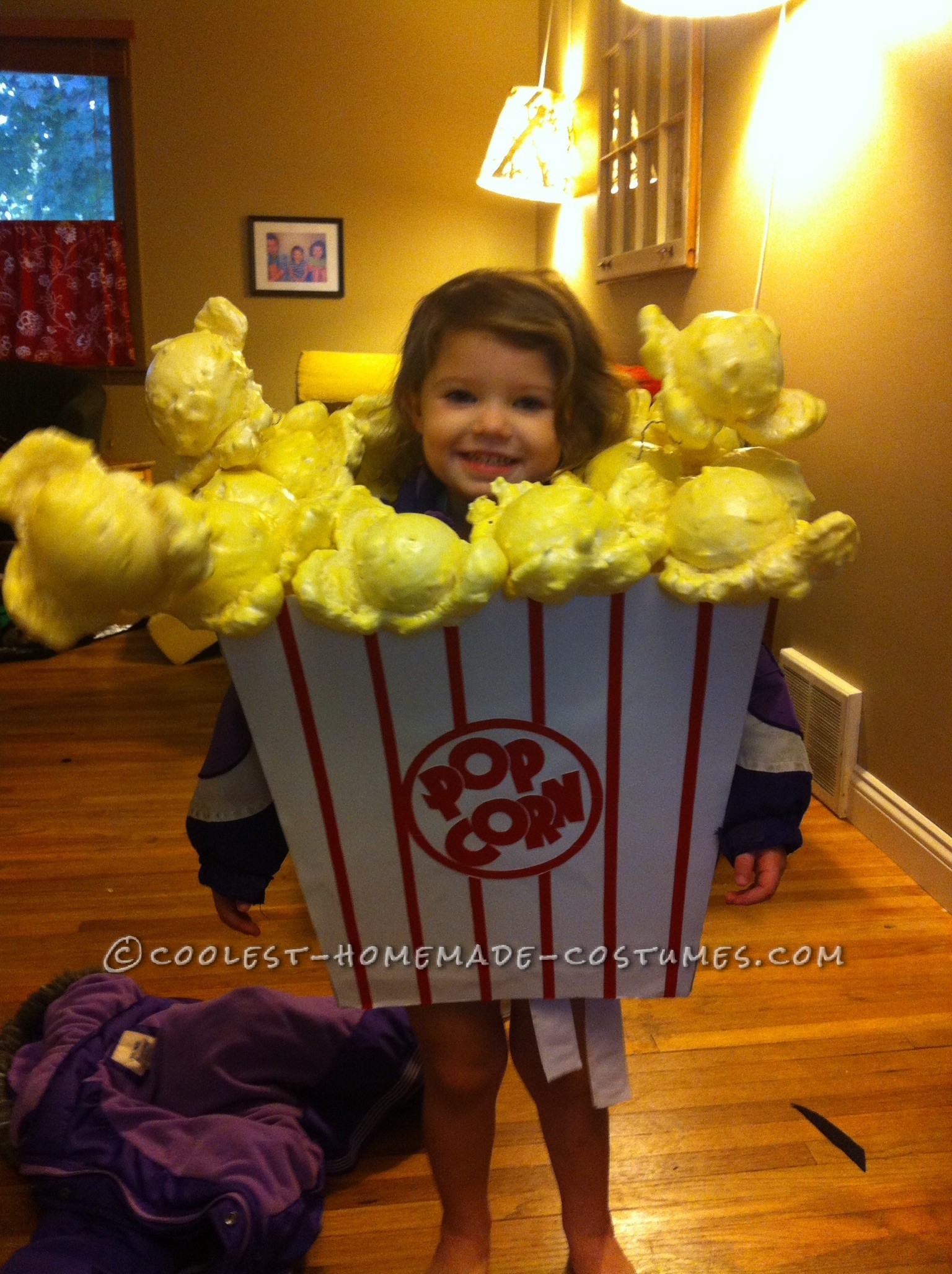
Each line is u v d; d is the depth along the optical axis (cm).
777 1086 131
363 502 74
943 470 177
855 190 198
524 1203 112
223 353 81
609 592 68
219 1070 119
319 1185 111
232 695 92
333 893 81
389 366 409
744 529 67
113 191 446
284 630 70
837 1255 106
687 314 283
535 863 79
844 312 204
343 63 447
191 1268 102
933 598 181
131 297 453
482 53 453
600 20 355
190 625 69
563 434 99
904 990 153
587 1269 100
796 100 218
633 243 322
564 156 387
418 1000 85
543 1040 88
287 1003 122
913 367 183
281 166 453
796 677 231
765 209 234
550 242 447
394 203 463
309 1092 120
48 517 58
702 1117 126
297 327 469
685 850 80
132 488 60
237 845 92
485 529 70
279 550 70
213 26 436
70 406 361
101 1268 96
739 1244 108
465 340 92
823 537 66
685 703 74
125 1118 110
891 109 185
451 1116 95
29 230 437
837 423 210
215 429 80
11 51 428
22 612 59
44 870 190
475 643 70
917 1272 104
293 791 77
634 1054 138
